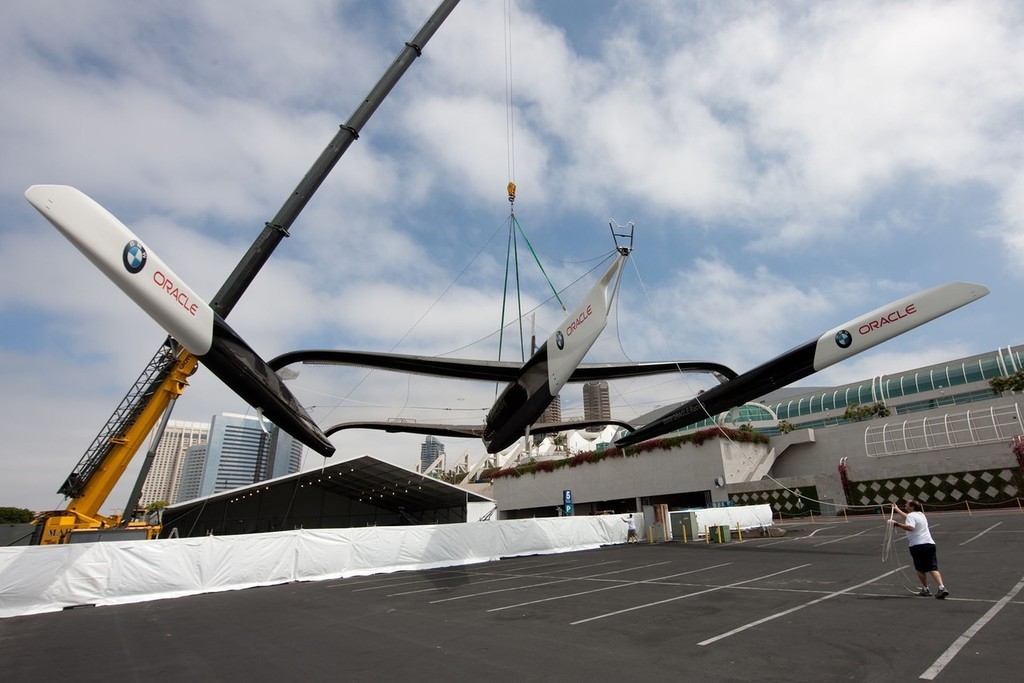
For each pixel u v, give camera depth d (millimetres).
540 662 5590
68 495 16719
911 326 11156
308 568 15242
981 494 27891
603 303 10859
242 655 6656
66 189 7062
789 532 23125
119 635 8469
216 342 9305
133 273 7703
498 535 19609
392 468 32781
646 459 41531
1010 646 5141
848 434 38719
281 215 14953
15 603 11141
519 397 14102
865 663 4910
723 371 15820
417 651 6363
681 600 8781
